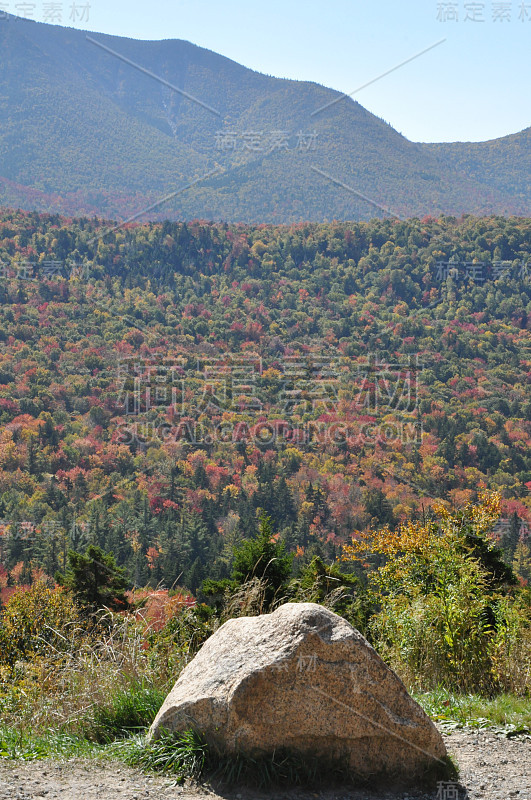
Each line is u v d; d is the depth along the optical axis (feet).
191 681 7.54
